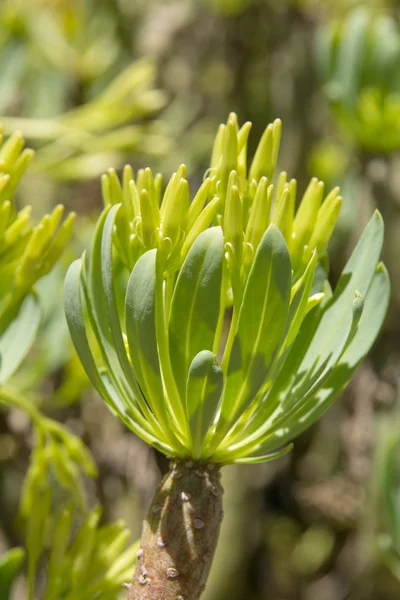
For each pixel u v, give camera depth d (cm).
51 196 80
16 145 42
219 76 109
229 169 38
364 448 61
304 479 111
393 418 59
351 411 62
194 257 35
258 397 38
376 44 56
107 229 37
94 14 100
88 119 67
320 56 60
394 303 60
